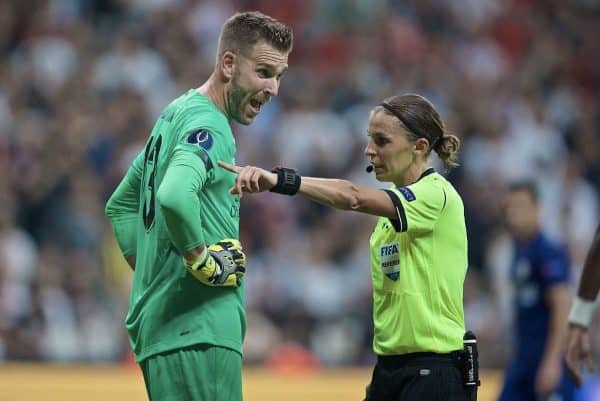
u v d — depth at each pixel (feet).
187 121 59.47
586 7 225.97
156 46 182.91
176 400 59.36
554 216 178.40
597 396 113.50
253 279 151.12
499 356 145.38
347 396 107.65
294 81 187.21
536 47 215.51
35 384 104.99
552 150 193.06
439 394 60.80
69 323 138.72
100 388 104.47
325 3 204.03
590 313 72.69
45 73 172.76
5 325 133.49
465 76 200.95
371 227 159.22
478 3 215.51
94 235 148.56
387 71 196.24
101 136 161.79
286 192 57.47
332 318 150.20
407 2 209.15
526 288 99.50
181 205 55.77
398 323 61.62
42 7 184.14
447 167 64.59
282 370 138.10
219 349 59.52
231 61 60.95
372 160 63.00
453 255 62.13
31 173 151.84
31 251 142.72
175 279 59.41
